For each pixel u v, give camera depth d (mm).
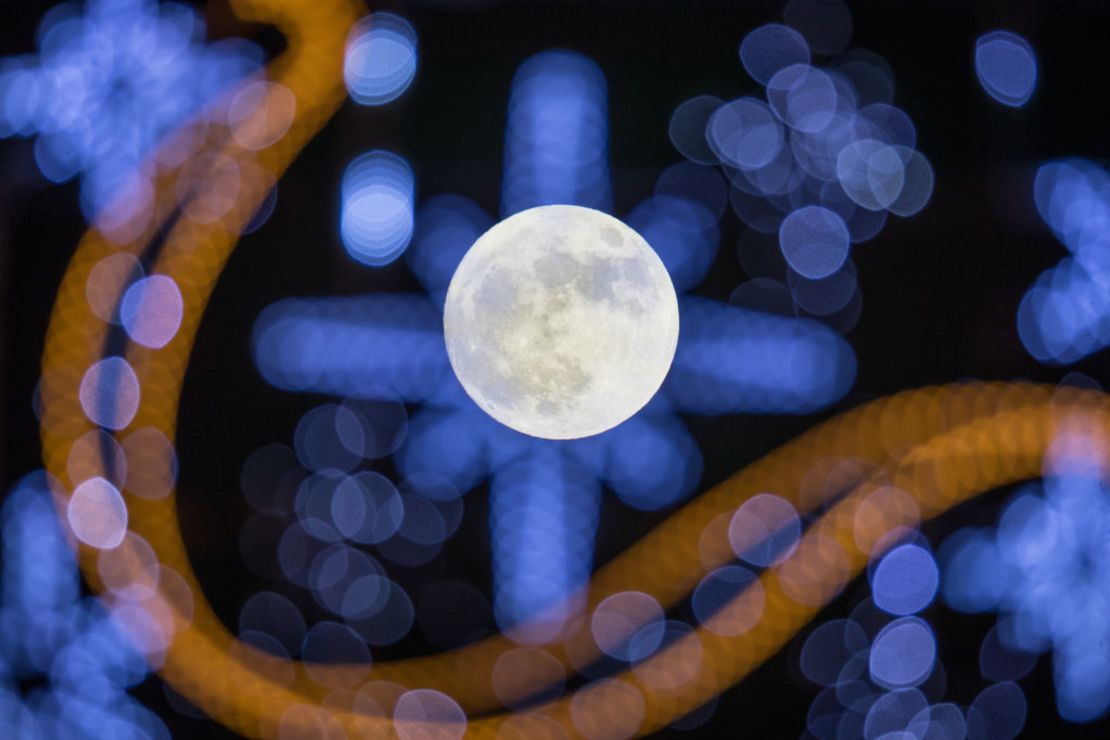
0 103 3061
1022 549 3100
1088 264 3240
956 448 3135
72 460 2871
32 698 2883
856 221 3363
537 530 3234
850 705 3002
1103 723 3002
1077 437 3121
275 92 3082
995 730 2990
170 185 3029
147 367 2961
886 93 3381
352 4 3154
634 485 3293
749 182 3357
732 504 3178
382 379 3295
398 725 2893
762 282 3363
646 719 2947
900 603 3051
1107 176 3266
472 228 3344
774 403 3344
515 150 3334
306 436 3275
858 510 3072
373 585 3201
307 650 3117
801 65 3346
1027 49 3238
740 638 3002
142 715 2865
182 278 3004
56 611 2961
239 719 2896
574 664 3057
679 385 3334
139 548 2906
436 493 3262
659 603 3104
